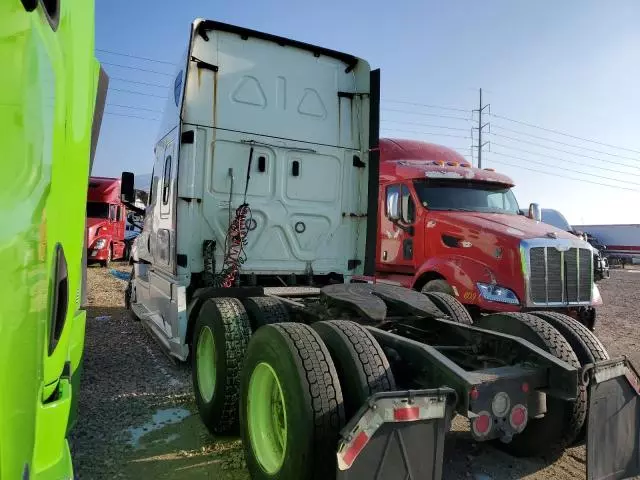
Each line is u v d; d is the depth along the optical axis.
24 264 1.42
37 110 1.51
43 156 1.56
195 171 5.48
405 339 3.34
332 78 6.25
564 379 3.08
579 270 7.20
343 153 6.30
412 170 8.72
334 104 6.25
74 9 2.10
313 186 6.11
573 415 3.37
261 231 5.82
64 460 2.06
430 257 8.09
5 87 1.32
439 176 8.49
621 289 18.48
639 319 11.18
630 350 7.78
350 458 2.38
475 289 6.95
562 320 3.94
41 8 1.59
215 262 5.54
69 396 2.03
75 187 2.19
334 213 6.25
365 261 6.29
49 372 1.89
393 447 2.49
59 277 1.92
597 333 9.28
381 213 9.36
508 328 3.90
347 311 4.21
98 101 3.34
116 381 5.41
